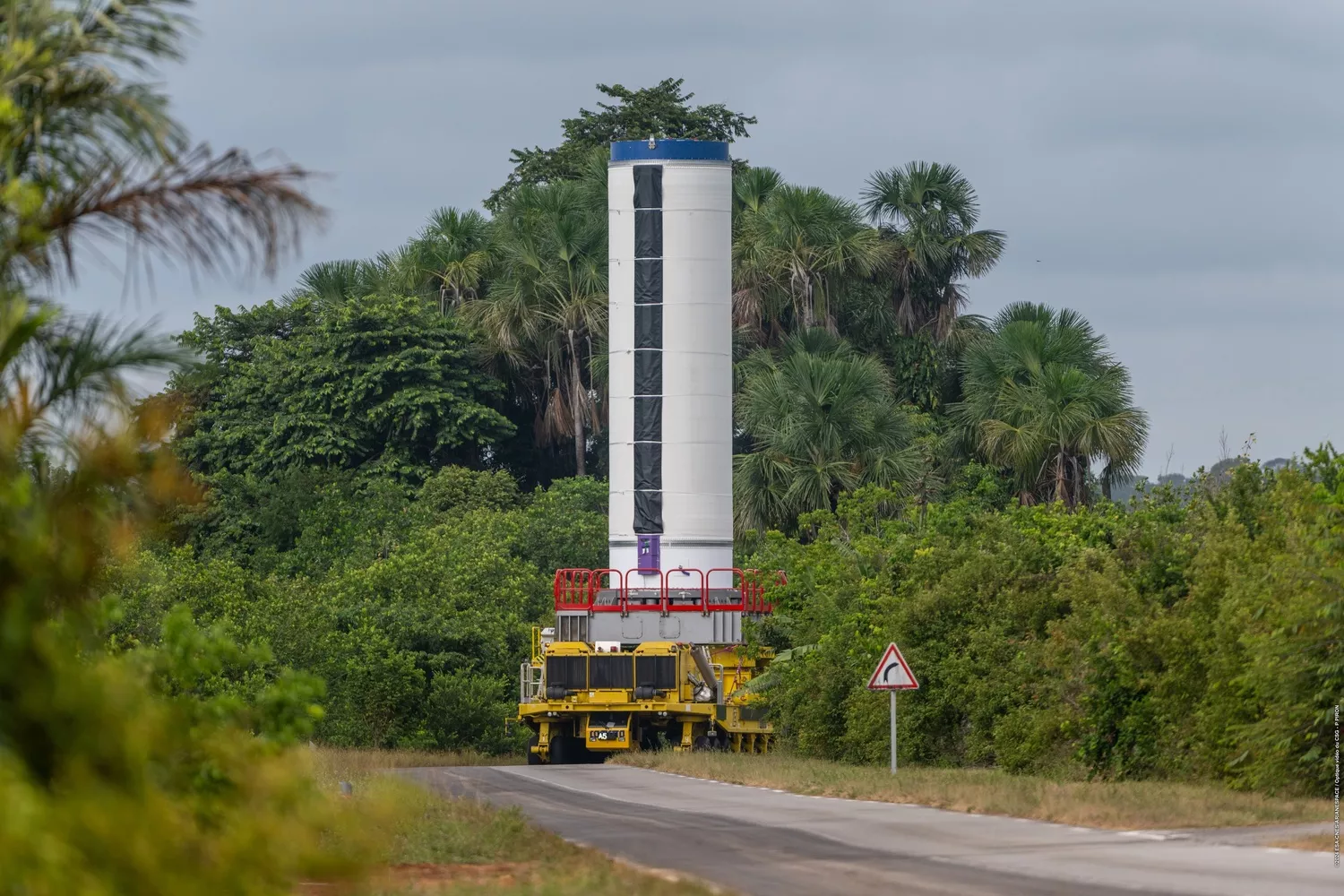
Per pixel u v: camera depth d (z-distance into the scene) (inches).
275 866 1037.2
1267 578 3508.9
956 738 4857.3
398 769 4936.0
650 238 6830.7
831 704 5315.0
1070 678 4195.4
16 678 1020.5
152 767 1120.8
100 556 1243.2
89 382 1294.3
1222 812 2901.1
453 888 1958.7
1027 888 2023.9
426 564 7377.0
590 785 4097.0
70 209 1326.3
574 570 6505.9
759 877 2183.8
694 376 6811.0
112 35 1358.3
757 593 6328.7
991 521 5295.3
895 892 2010.3
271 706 1621.6
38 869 847.7
